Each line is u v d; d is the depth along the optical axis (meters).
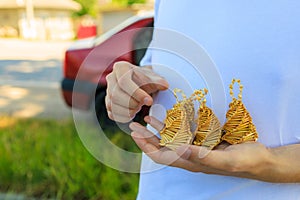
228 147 0.57
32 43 11.88
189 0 0.66
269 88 0.60
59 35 15.29
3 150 2.32
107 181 1.93
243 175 0.59
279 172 0.58
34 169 2.15
